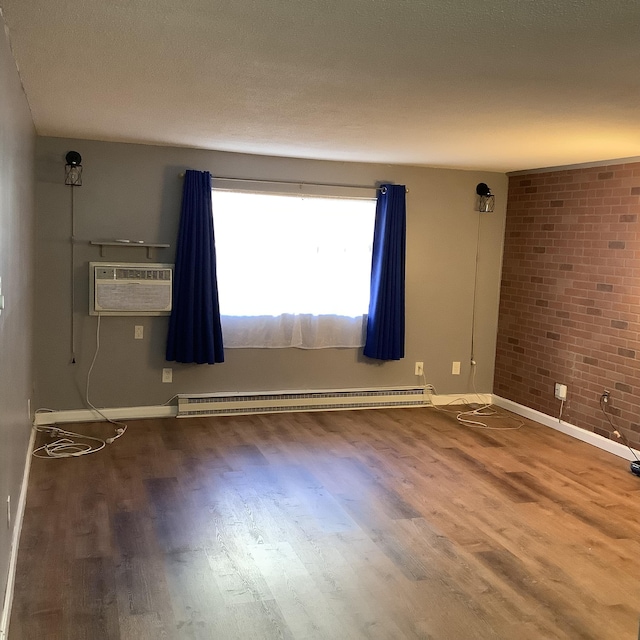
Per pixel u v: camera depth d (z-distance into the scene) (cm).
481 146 451
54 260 493
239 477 409
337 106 337
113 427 502
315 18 208
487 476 430
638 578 303
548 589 290
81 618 252
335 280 569
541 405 563
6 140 244
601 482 427
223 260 536
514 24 207
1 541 229
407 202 582
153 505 361
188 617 256
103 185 500
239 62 262
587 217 511
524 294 584
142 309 513
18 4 205
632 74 260
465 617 265
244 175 533
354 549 319
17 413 314
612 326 489
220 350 533
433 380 612
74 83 311
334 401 576
